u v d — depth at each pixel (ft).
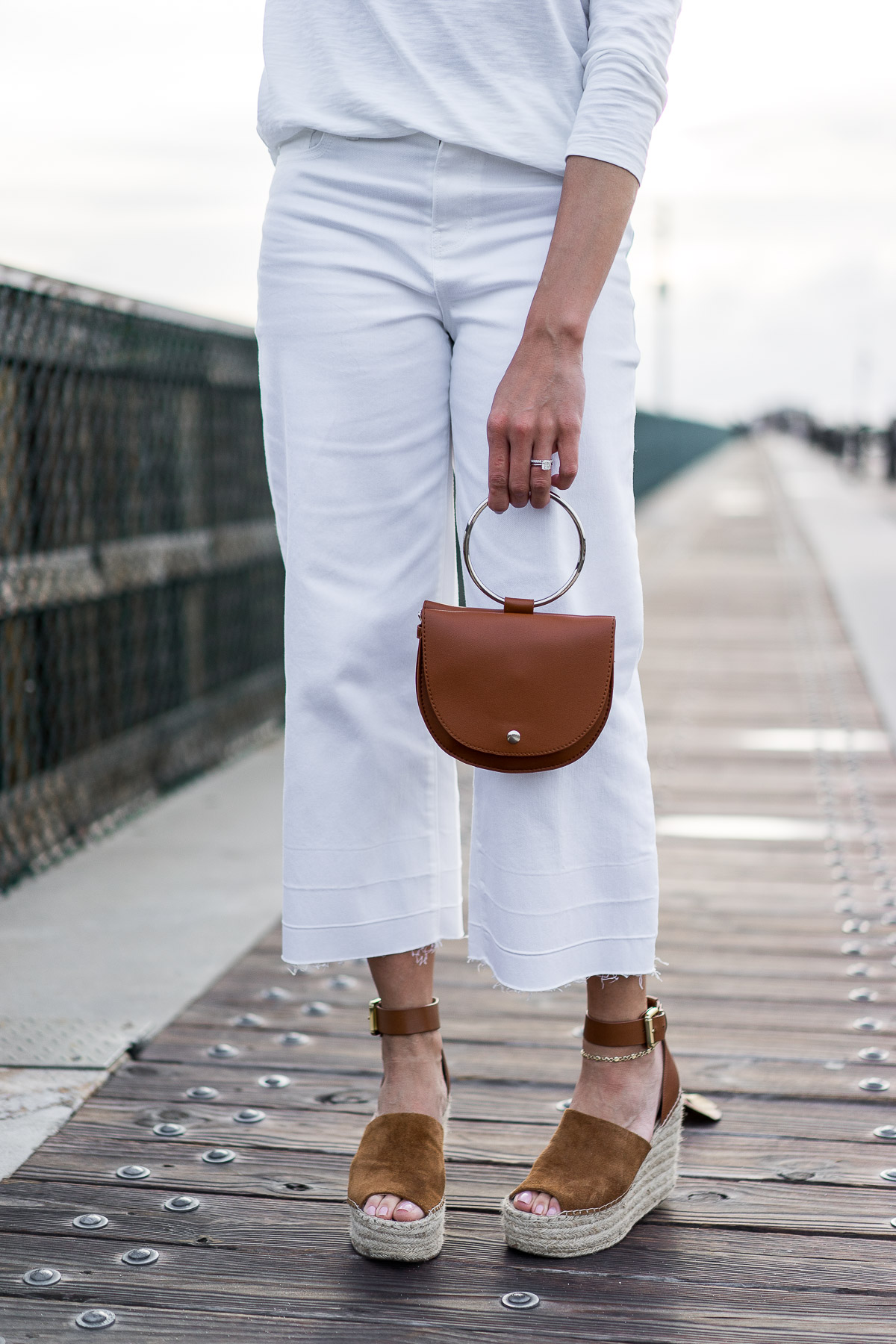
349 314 4.07
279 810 10.42
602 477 4.07
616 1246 4.24
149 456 10.63
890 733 12.59
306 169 4.15
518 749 3.93
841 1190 4.59
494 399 3.88
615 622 4.10
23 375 8.36
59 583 8.82
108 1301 3.94
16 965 6.93
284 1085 5.47
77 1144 4.95
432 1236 4.11
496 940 4.19
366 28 4.07
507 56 3.99
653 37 3.88
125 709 10.51
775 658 16.55
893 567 26.13
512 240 4.01
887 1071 5.58
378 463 4.13
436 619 3.99
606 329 4.02
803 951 7.04
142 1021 6.14
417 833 4.38
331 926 4.27
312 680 4.19
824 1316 3.87
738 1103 5.29
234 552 12.34
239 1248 4.23
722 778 11.03
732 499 51.29
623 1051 4.34
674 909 7.77
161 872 8.71
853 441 73.10
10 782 8.70
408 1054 4.40
